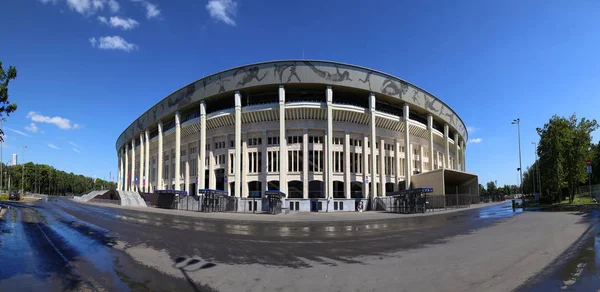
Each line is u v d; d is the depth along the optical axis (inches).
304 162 1795.0
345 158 1857.8
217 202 1578.5
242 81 1835.6
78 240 567.5
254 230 762.8
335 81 1809.8
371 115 1904.5
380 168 1996.8
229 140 1955.0
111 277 323.0
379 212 1608.0
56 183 5260.8
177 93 2154.3
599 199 1765.5
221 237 624.4
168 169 2407.7
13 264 378.9
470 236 606.9
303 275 328.5
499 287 276.7
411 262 383.6
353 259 408.5
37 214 1165.1
